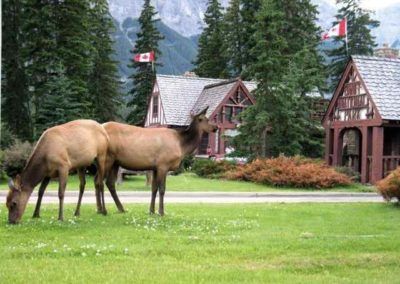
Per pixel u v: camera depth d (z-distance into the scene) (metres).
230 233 12.22
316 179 28.41
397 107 32.25
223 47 64.69
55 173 13.45
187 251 9.87
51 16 37.97
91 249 9.83
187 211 16.17
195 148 15.46
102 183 14.59
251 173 30.81
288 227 13.48
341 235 12.28
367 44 60.12
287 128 35.44
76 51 38.47
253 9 60.94
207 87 51.84
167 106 50.06
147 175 26.84
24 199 12.95
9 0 39.66
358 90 34.03
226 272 8.24
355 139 37.34
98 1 47.25
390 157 32.47
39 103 38.94
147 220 13.67
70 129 13.65
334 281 7.88
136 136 14.84
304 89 37.81
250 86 50.91
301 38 53.38
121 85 68.75
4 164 27.70
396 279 8.10
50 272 8.02
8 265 8.52
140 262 8.88
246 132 35.22
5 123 37.44
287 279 7.92
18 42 39.97
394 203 19.67
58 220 13.30
